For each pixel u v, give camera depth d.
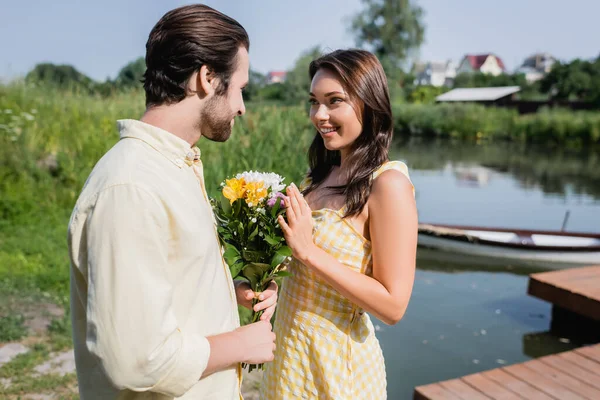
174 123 1.16
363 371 1.66
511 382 3.43
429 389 3.33
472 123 35.06
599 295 4.91
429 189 14.76
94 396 1.14
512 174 18.16
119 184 1.02
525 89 45.66
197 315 1.16
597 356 3.83
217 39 1.15
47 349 3.36
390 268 1.52
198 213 1.16
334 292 1.62
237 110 1.24
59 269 4.77
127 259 1.00
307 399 1.64
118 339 0.98
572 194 14.26
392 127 1.66
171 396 1.08
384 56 46.19
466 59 84.69
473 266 7.70
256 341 1.27
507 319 5.41
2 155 6.93
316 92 1.65
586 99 37.19
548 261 7.96
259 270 1.46
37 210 6.49
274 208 1.42
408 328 5.02
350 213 1.59
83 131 8.16
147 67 1.18
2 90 9.01
